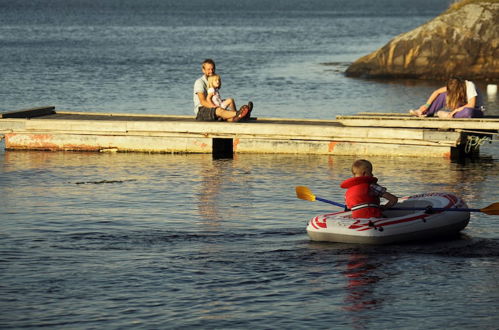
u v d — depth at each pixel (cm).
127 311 1119
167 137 2425
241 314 1108
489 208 1471
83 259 1354
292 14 18675
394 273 1280
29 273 1278
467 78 4772
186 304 1145
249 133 2397
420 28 4938
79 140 2467
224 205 1762
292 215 1673
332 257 1362
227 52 6944
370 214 1458
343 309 1128
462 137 2306
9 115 2531
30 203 1780
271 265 1320
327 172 2123
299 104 3681
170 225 1585
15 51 7019
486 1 4903
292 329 1058
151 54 6725
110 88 4303
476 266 1315
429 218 1463
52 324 1073
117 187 1953
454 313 1112
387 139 2327
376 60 4997
